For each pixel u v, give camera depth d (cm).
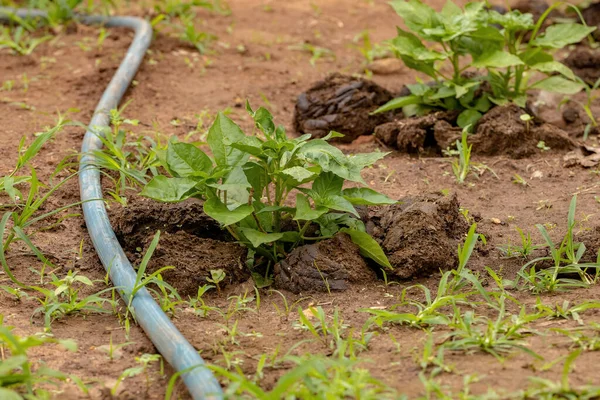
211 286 586
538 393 436
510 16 862
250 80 1021
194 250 609
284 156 596
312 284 595
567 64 1029
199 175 585
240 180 591
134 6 1231
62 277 610
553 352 486
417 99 873
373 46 1151
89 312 566
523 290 587
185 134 862
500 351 490
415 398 445
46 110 905
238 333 536
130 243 640
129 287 570
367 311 540
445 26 854
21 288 592
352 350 485
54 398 461
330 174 600
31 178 656
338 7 1313
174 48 1090
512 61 829
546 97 939
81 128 862
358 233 601
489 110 865
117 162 742
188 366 474
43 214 689
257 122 609
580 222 685
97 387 474
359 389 432
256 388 416
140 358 497
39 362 494
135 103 934
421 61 882
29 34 1112
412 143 838
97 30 1119
